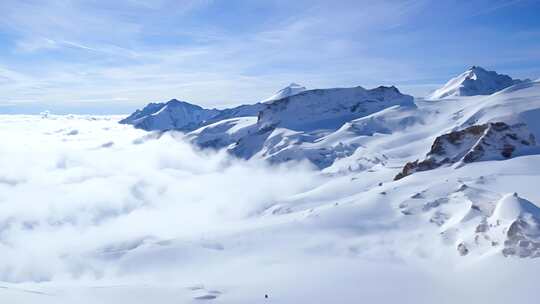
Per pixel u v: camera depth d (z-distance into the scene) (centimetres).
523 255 4953
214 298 4472
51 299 4194
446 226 6419
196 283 5241
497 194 7125
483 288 4472
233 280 5372
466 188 7506
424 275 5078
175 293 4591
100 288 4722
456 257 5519
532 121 18538
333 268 5494
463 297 4319
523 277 4475
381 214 7469
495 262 4972
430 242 6094
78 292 4534
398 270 5306
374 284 4812
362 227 7006
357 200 8369
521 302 4009
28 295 4272
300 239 6938
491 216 5978
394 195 8212
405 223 6962
